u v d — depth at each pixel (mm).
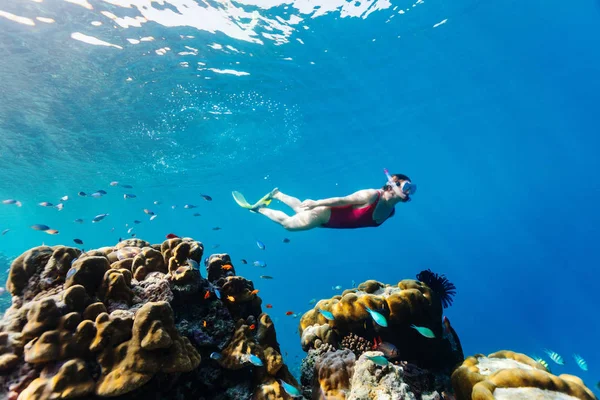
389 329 4539
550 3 15078
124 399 2432
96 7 9992
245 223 87438
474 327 50344
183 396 3064
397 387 3203
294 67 15984
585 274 61031
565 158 61906
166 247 4055
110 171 26547
